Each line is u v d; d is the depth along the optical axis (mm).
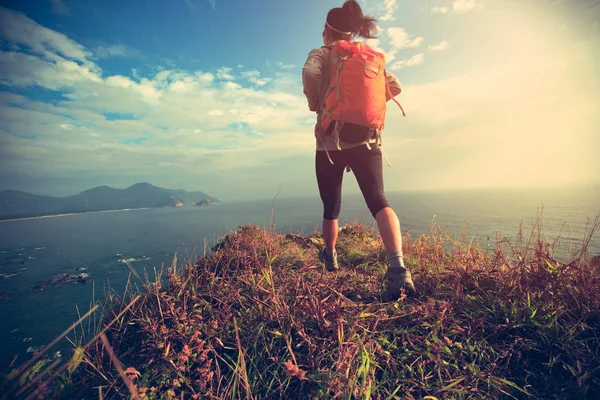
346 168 2471
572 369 1430
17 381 1382
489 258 2545
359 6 2385
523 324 1703
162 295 2326
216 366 1674
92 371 1669
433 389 1440
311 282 2531
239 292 2428
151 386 1537
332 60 2172
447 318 1827
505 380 1422
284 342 1829
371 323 1877
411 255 3193
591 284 1832
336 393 1382
